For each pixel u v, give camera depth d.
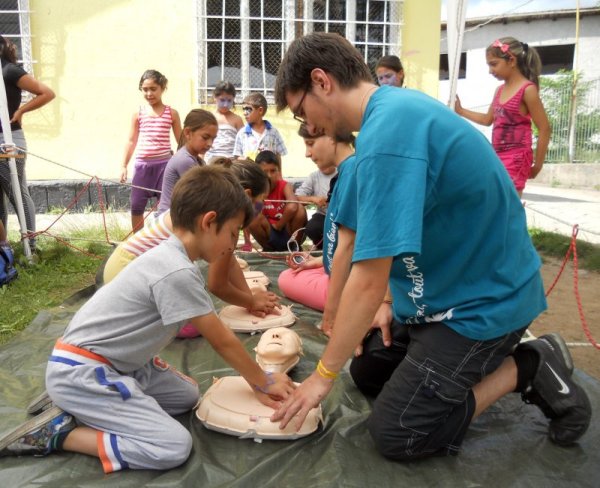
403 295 2.13
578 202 10.54
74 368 2.02
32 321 3.49
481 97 18.38
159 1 8.48
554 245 6.43
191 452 2.12
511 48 4.61
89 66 8.52
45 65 8.41
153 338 2.10
